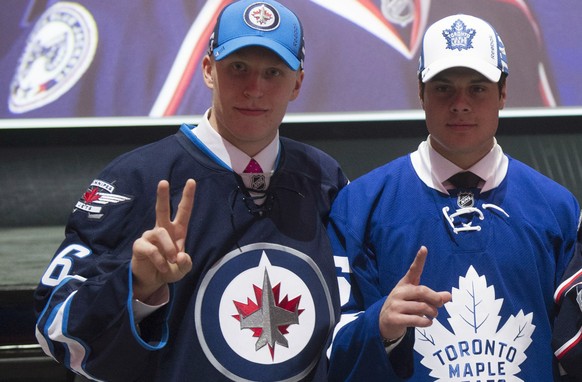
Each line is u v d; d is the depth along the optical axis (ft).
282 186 5.95
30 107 11.95
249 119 5.67
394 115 12.05
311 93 12.02
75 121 11.94
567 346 5.66
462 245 5.93
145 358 5.29
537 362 5.75
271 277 5.65
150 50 11.96
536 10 12.17
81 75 11.94
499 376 5.67
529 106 12.14
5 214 12.58
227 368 5.43
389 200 6.14
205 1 11.98
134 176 5.72
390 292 5.80
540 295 5.84
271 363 5.50
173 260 4.91
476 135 5.93
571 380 5.88
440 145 6.14
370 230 6.12
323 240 5.95
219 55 5.62
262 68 5.67
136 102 11.96
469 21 6.11
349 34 12.03
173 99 11.96
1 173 12.58
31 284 8.95
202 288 5.54
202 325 5.48
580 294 5.64
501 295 5.80
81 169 12.62
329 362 5.73
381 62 12.06
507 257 5.89
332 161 6.47
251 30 5.64
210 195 5.74
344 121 12.20
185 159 5.83
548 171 12.46
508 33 12.14
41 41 11.95
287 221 5.85
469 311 5.78
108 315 5.10
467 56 5.89
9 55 11.94
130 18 11.95
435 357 5.72
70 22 11.96
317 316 5.69
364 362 5.55
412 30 12.07
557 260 5.99
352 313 5.88
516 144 12.50
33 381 9.23
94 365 5.26
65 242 5.66
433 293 5.24
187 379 5.41
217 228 5.67
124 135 12.30
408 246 5.96
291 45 5.72
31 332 9.64
